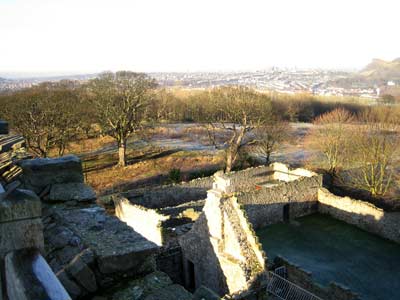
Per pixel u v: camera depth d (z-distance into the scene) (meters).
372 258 34.56
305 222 42.94
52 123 49.62
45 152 49.41
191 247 28.70
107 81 59.94
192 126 92.50
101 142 79.25
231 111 56.94
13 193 6.63
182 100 102.19
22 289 5.29
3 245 6.47
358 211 41.19
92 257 9.17
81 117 57.06
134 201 39.16
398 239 37.47
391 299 28.41
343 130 53.94
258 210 40.78
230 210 25.61
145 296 8.78
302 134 78.62
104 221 11.30
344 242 37.88
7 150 18.34
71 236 10.19
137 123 62.22
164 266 29.50
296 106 99.38
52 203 12.63
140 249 9.47
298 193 43.88
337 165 52.69
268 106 59.38
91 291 8.89
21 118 48.12
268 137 57.25
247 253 24.34
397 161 51.41
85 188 13.43
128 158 66.62
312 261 34.16
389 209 43.72
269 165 50.72
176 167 59.84
